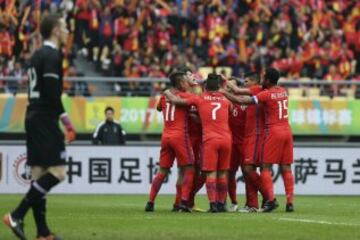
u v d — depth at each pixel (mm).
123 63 64562
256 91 33156
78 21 65375
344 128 56344
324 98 56281
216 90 32531
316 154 49500
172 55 65312
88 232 24453
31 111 21750
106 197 46000
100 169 48875
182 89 32969
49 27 21844
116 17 65938
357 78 67688
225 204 33375
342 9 71500
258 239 22781
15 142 48375
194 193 33938
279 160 33062
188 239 22688
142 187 49000
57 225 26766
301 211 34344
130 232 24500
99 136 49562
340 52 68188
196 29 68250
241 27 67875
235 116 34219
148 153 49062
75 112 54906
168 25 67438
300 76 66312
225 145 32375
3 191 48250
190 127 33625
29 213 30422
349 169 49688
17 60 63562
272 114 32625
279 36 67688
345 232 24781
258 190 33969
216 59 65375
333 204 40531
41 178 21734
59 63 21719
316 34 69062
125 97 55250
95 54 65125
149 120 55281
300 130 56125
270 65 66250
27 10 65188
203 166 32375
